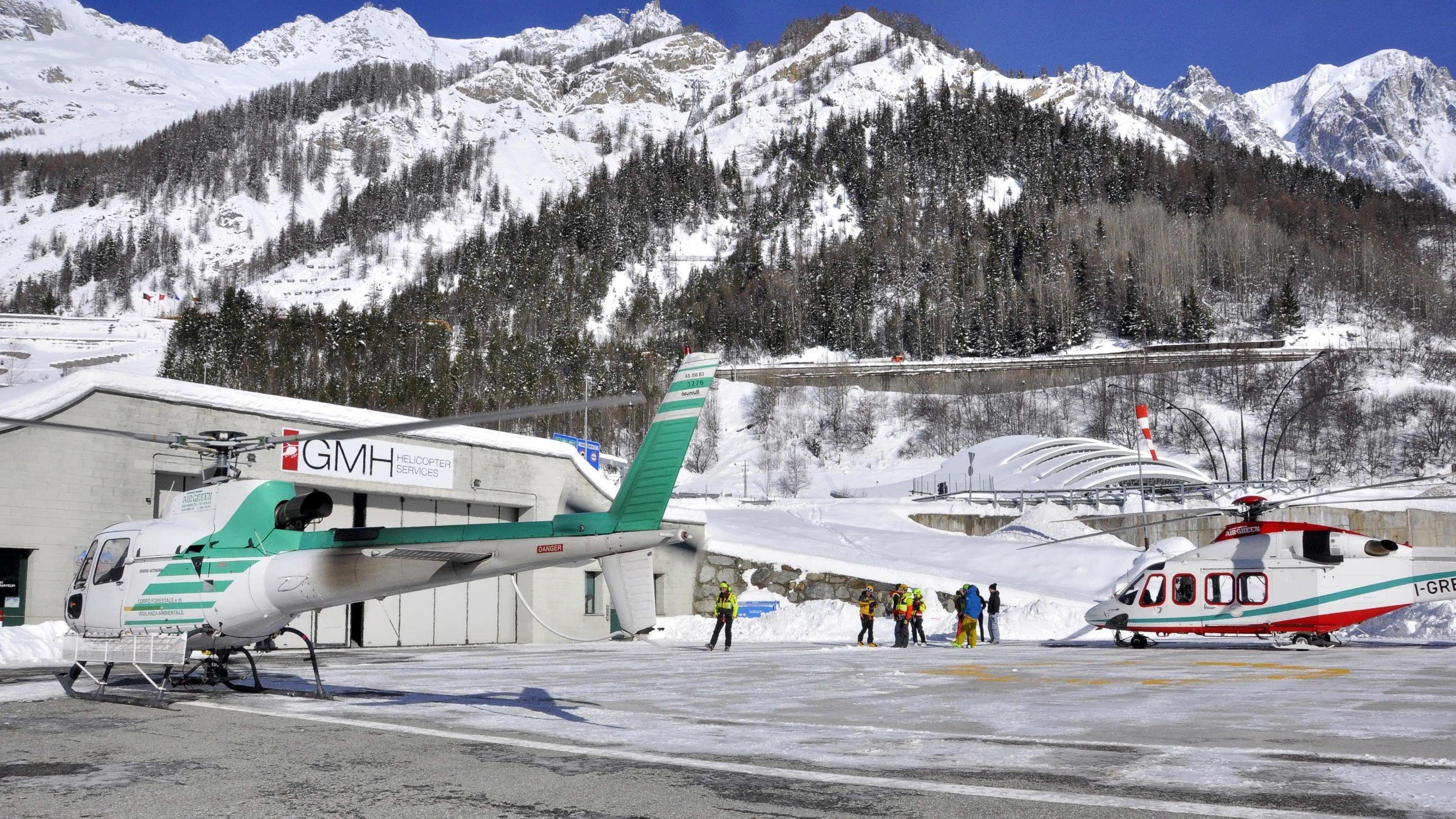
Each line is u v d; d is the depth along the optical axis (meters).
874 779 8.59
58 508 25.84
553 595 38.16
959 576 44.91
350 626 32.75
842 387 172.50
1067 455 102.69
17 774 8.84
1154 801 7.71
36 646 22.45
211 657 16.16
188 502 16.31
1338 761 9.62
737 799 7.78
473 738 10.88
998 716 13.40
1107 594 43.69
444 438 35.16
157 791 8.12
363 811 7.40
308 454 31.14
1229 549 28.75
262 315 196.12
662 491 13.01
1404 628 32.22
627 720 12.61
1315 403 138.00
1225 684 17.89
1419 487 88.69
